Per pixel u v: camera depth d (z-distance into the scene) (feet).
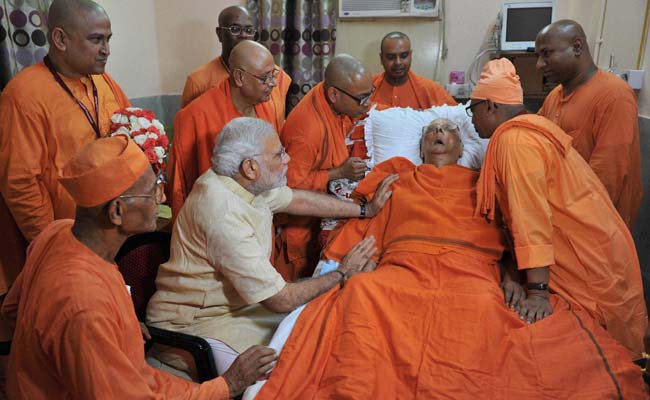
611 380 4.63
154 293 6.33
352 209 6.90
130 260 6.37
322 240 7.47
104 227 4.00
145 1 12.98
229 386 4.80
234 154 5.63
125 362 3.82
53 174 6.61
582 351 4.86
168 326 5.88
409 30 12.78
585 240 5.67
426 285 5.60
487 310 5.08
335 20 12.44
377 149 7.77
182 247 5.76
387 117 7.77
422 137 7.28
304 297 5.73
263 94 7.33
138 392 3.87
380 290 5.41
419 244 6.09
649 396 4.77
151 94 13.51
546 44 7.79
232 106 7.64
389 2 12.47
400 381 4.76
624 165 7.39
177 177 7.83
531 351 4.86
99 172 3.77
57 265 3.90
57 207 6.74
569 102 7.97
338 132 7.58
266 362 4.92
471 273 5.68
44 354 3.84
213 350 5.65
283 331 5.35
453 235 6.07
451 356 4.77
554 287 5.77
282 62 12.71
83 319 3.67
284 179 6.01
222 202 5.53
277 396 4.73
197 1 13.14
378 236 6.79
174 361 5.77
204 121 7.59
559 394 4.55
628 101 7.38
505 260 6.30
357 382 4.54
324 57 12.55
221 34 9.74
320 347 4.97
